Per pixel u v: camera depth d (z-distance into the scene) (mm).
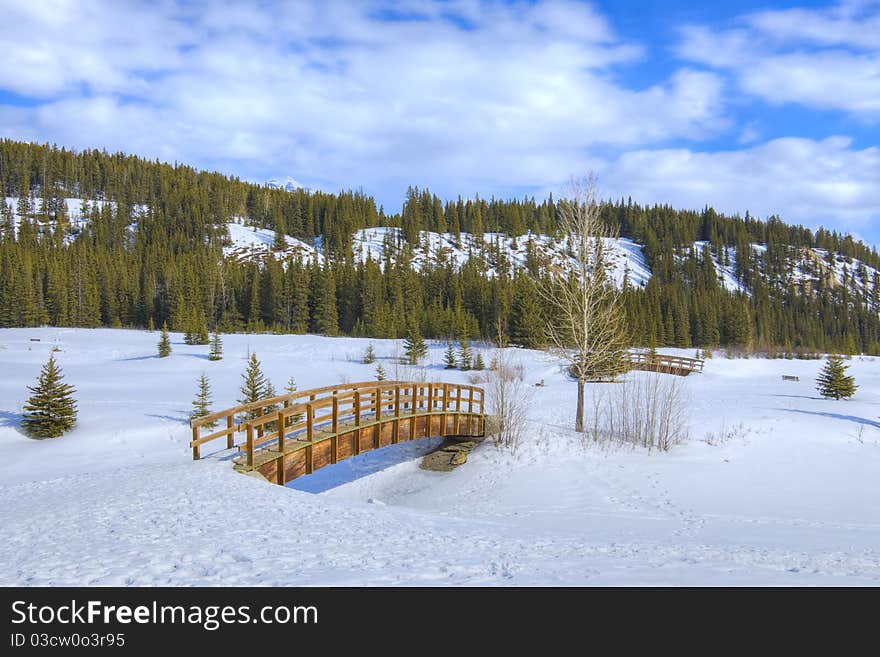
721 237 176750
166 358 49625
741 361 52219
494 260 134375
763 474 18250
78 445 22141
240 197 156500
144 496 11359
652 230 159875
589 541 10414
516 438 22109
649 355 47094
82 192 152500
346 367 47938
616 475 18703
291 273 84750
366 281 82562
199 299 81625
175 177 157750
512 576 7152
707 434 22812
